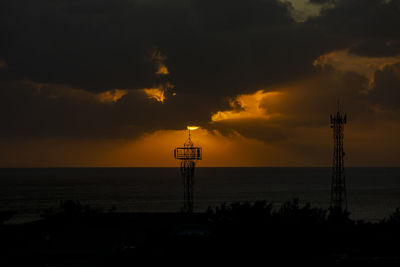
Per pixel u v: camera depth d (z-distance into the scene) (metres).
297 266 71.00
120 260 72.94
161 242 74.88
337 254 79.06
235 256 70.56
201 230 88.94
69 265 76.06
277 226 73.25
